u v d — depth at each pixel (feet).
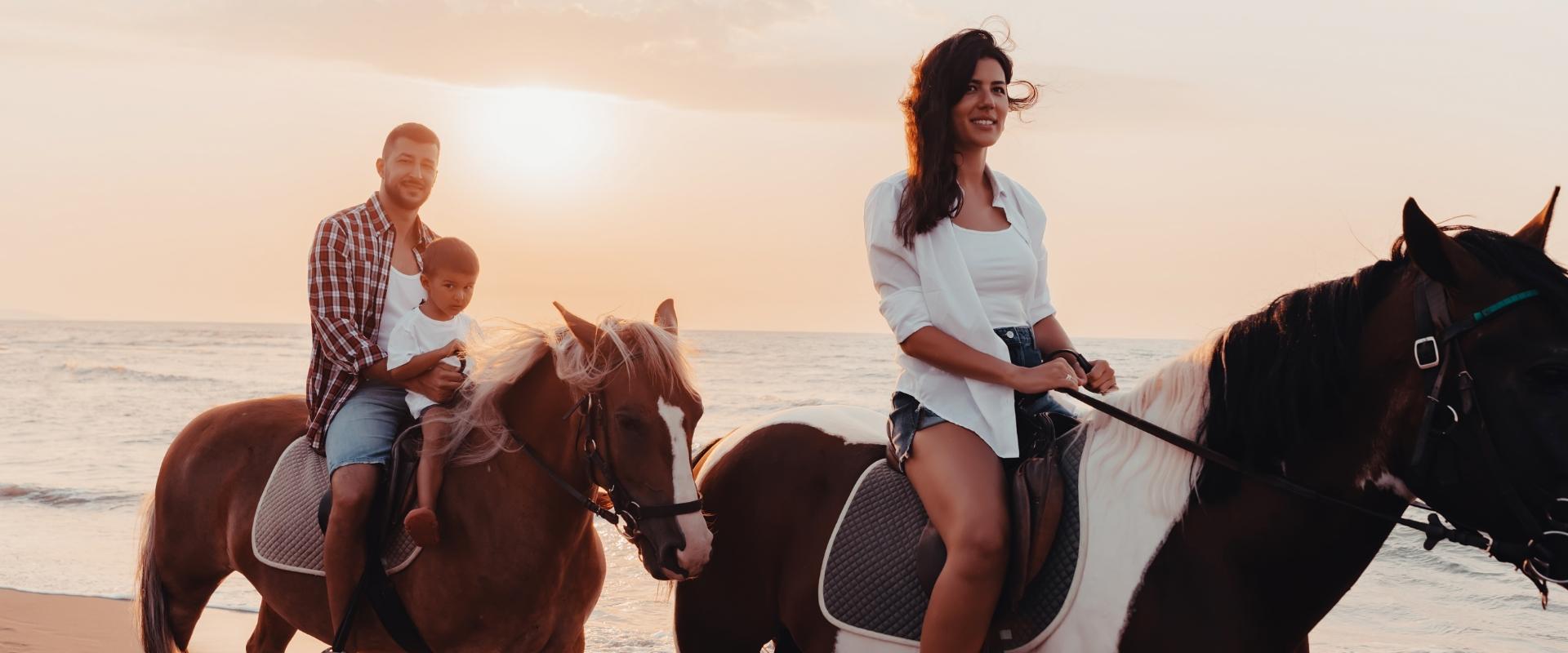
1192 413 8.85
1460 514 7.63
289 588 13.19
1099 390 9.72
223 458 14.14
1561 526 7.12
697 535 10.55
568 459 11.58
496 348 12.26
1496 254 7.46
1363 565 8.37
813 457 10.98
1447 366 7.48
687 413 10.85
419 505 12.18
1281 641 8.56
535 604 12.10
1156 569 8.59
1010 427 9.33
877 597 9.69
